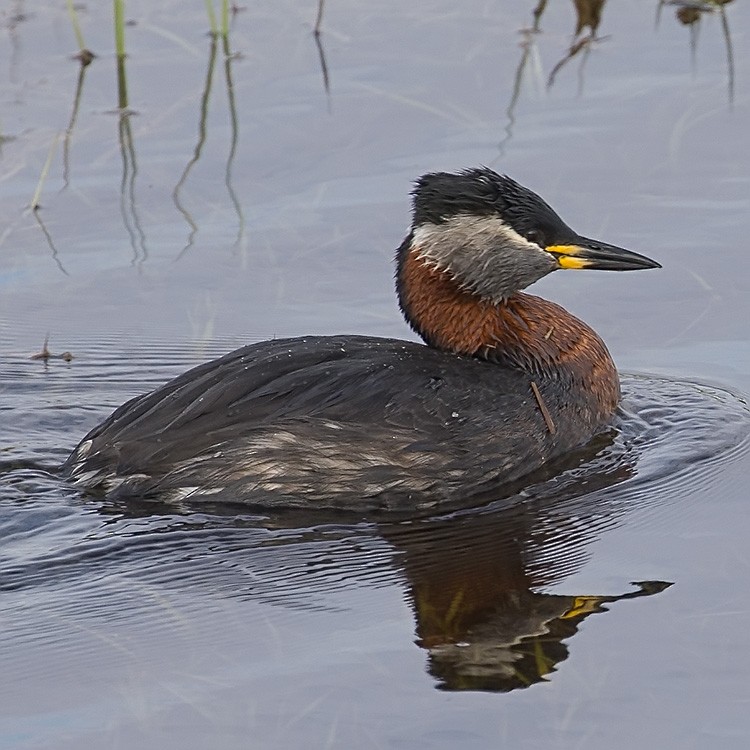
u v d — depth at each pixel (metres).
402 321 16.58
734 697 10.02
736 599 11.23
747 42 22.02
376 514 13.20
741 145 19.48
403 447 13.32
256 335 16.41
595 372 14.63
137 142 20.16
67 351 16.27
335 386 13.49
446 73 21.52
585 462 14.02
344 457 13.24
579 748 9.59
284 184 19.22
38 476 13.56
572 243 14.77
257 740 9.75
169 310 16.92
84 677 10.51
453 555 12.31
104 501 13.12
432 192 14.75
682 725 9.78
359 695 10.21
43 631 11.09
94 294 17.25
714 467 13.65
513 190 14.75
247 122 20.47
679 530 12.48
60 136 20.28
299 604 11.50
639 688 10.17
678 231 17.81
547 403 14.14
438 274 14.74
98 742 9.77
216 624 11.20
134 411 13.49
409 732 9.80
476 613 11.27
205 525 12.82
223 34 22.64
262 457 13.16
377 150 19.75
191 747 9.70
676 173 18.98
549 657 10.59
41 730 9.91
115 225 18.52
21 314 16.91
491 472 13.60
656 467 13.73
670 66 21.47
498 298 14.72
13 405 15.16
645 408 14.91
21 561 12.11
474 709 10.01
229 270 17.62
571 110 20.47
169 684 10.41
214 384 13.49
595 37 22.47
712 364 15.65
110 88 21.44
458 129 20.09
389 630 11.05
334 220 18.44
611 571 11.81
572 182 18.77
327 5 23.98
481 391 13.89
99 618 11.29
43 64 22.14
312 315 16.72
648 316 16.59
